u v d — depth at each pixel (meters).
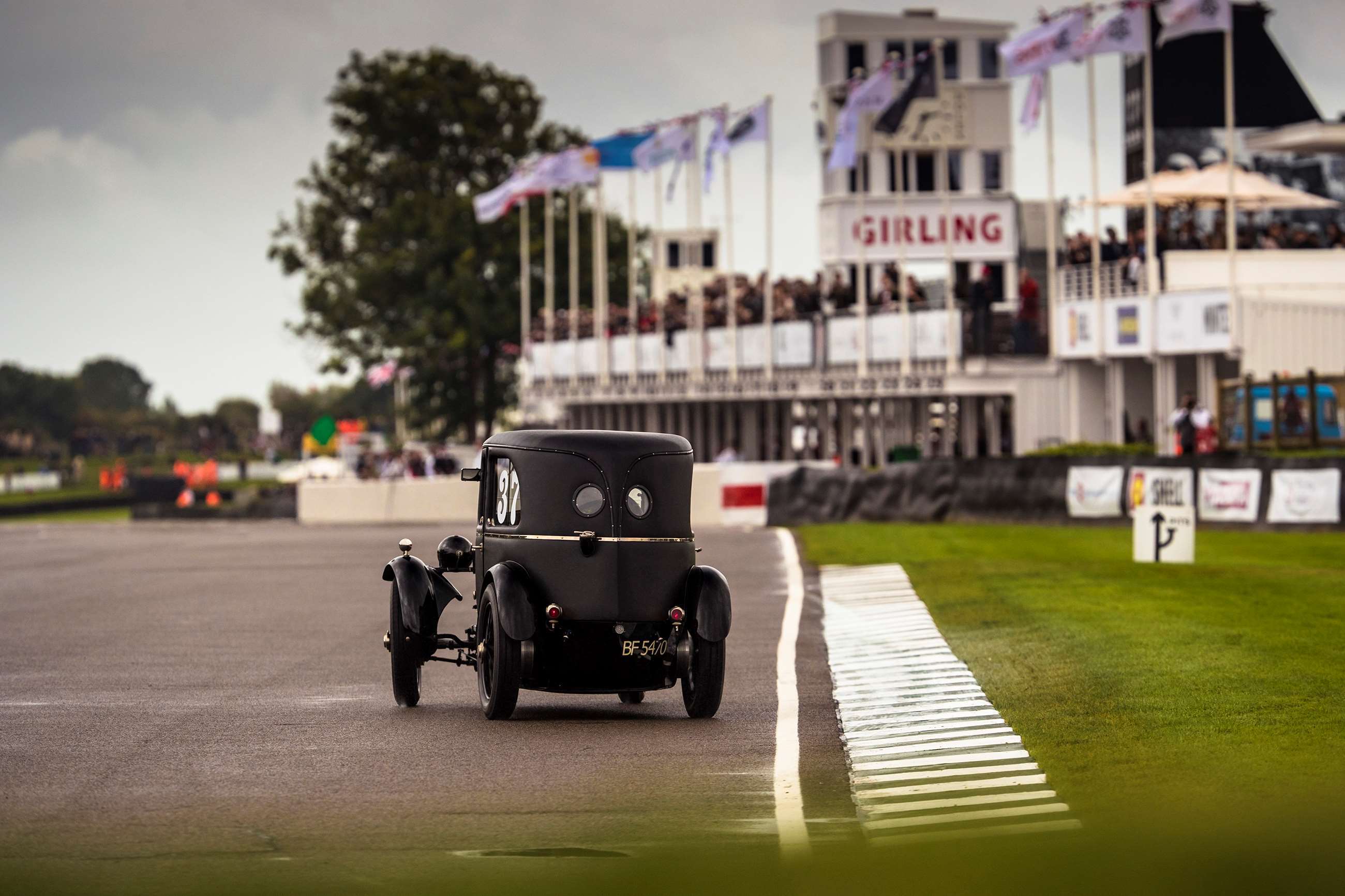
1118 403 169.88
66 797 38.28
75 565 121.88
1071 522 130.50
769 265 195.12
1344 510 114.00
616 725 48.72
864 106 167.00
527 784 39.50
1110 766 39.75
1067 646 61.16
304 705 53.34
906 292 180.50
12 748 45.09
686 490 49.25
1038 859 29.64
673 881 29.11
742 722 49.31
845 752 44.09
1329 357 155.38
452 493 182.50
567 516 48.28
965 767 40.66
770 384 199.62
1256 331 151.00
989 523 135.50
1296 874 27.78
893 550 111.69
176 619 81.62
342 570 110.25
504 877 29.91
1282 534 115.56
